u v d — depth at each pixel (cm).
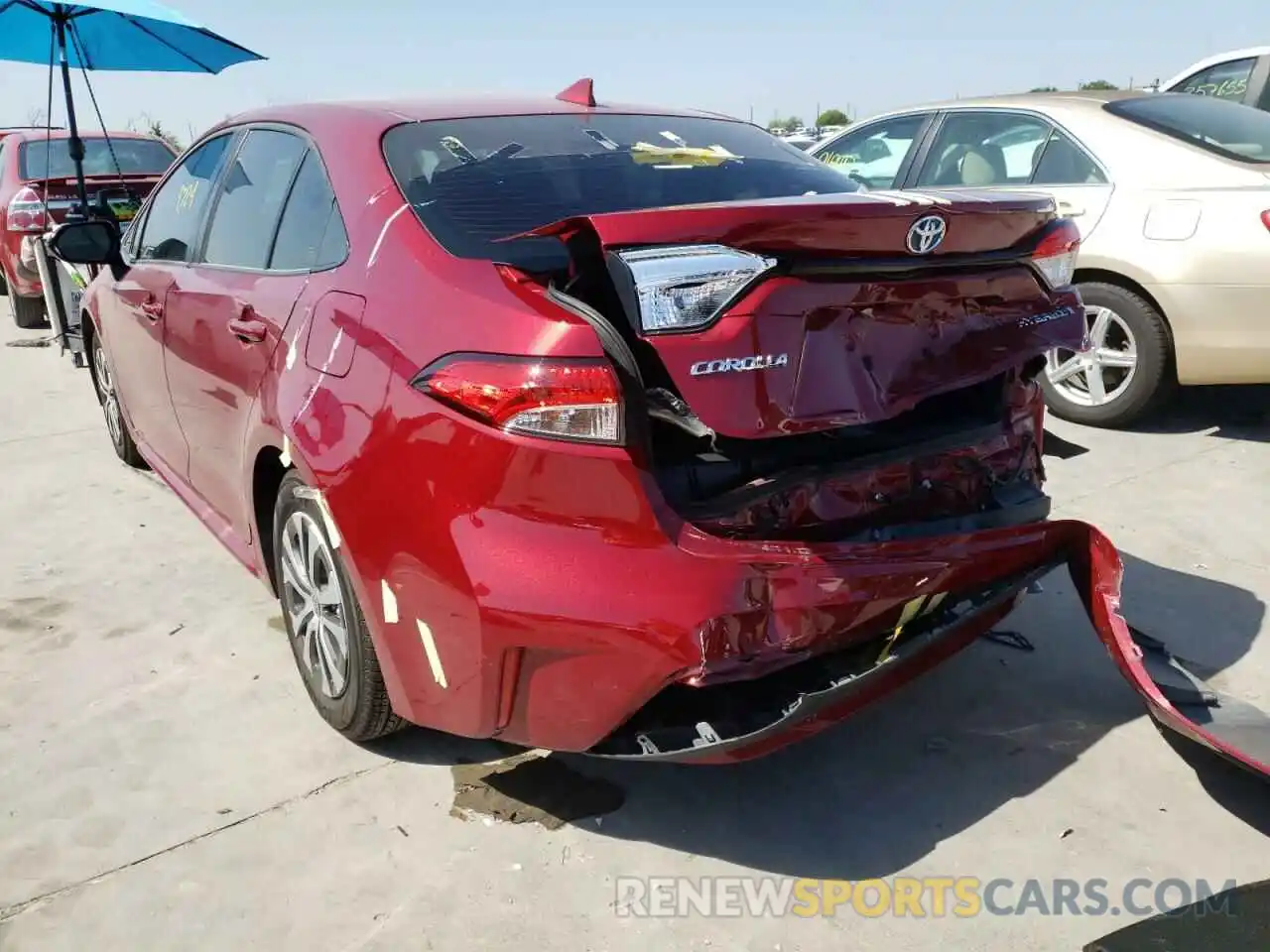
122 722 295
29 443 559
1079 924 220
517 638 215
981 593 257
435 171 267
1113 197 507
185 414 361
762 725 222
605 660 213
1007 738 283
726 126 334
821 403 214
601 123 310
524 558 213
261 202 321
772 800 260
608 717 217
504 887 232
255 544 312
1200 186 484
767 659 215
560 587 211
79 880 235
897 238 219
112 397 500
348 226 267
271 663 326
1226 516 421
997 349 247
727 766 273
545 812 256
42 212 769
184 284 351
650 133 310
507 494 213
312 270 276
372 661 259
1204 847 241
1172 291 486
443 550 221
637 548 211
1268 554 386
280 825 252
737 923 221
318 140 298
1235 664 314
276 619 355
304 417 255
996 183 561
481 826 252
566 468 209
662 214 204
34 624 353
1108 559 266
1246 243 466
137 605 366
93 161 863
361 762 276
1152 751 276
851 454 246
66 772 273
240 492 318
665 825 252
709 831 250
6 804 260
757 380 208
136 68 671
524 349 211
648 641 209
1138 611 346
